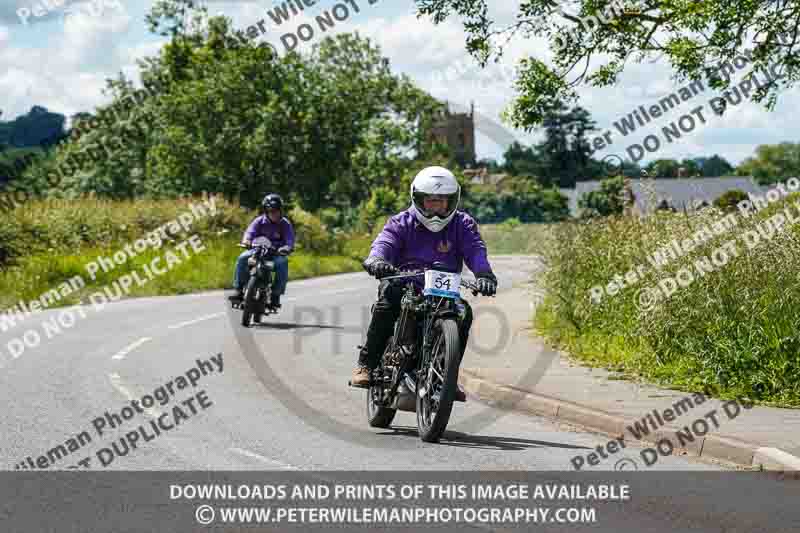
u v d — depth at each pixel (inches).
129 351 1386.6
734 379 1026.7
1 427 850.8
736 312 1065.5
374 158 5733.3
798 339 1015.6
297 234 4453.7
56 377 1139.3
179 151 5354.3
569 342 1396.4
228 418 910.4
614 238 1481.3
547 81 1568.7
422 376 826.2
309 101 5433.1
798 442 780.0
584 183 7726.4
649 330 1147.9
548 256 1653.5
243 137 5285.4
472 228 859.4
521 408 1005.8
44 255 2620.6
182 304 2251.5
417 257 854.5
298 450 775.7
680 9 1481.3
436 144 5954.7
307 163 5403.5
